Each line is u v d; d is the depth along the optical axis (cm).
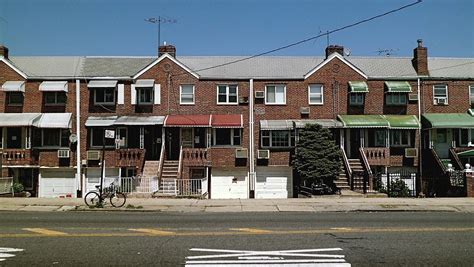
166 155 3344
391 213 1917
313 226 1462
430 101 3456
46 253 1066
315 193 2947
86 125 3259
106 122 3259
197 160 3266
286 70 3525
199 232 1339
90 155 3300
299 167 3091
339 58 3425
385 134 3394
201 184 2842
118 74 3425
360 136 3350
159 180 2927
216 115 3359
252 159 3347
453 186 2797
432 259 1009
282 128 3281
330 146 3094
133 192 2706
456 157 3284
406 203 2222
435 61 3700
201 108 3378
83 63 3591
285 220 1631
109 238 1245
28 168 3312
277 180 3353
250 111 3378
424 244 1164
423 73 3494
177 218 1706
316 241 1200
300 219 1664
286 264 963
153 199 2428
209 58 3675
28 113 3331
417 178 2989
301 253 1061
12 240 1220
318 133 3108
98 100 3369
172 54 3475
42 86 3284
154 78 3381
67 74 3409
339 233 1321
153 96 3369
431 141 3397
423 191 2955
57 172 3334
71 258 1017
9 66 3350
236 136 3375
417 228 1416
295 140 3294
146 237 1259
